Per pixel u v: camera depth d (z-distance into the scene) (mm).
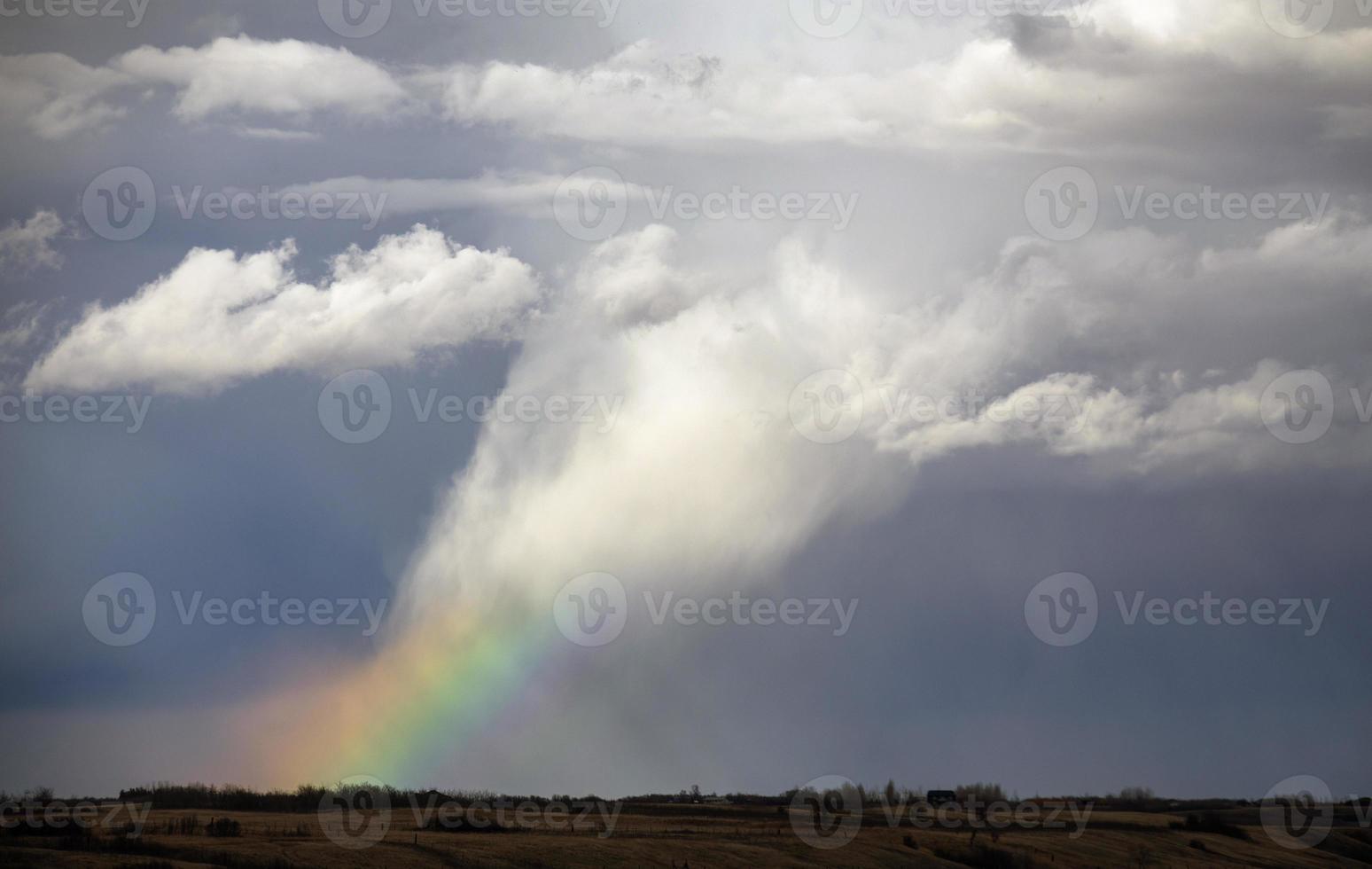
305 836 79375
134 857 66500
